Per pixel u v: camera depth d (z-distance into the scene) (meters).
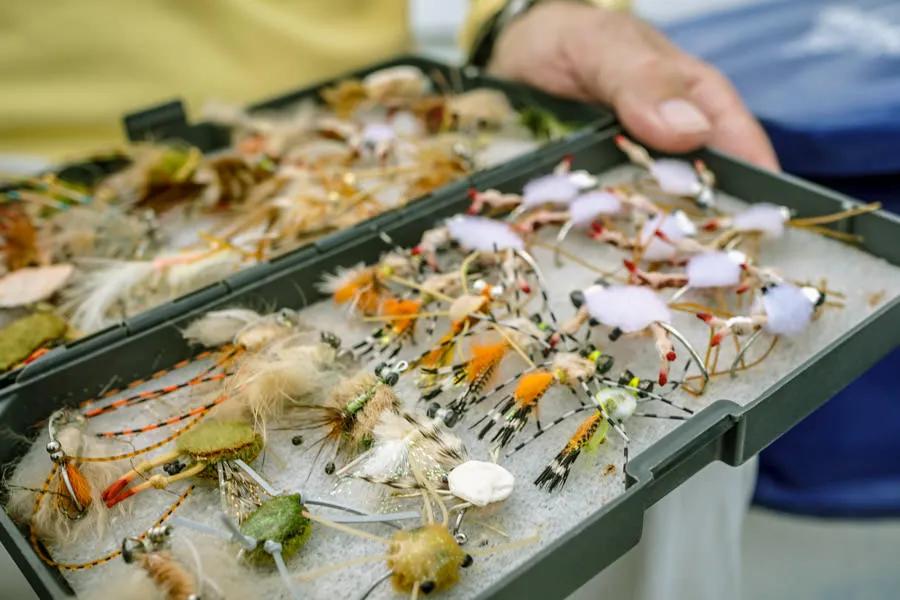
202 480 0.26
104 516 0.26
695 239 0.33
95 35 0.46
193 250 0.35
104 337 0.29
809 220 0.34
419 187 0.37
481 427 0.28
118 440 0.28
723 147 0.38
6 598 0.29
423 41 0.64
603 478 0.26
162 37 0.47
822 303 0.30
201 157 0.40
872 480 0.44
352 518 0.25
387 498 0.26
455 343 0.29
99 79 0.47
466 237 0.32
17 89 0.46
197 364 0.30
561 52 0.43
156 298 0.33
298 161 0.39
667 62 0.39
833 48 0.46
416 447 0.26
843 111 0.41
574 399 0.28
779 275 0.31
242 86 0.49
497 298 0.30
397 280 0.31
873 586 0.46
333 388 0.28
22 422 0.28
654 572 0.30
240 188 0.37
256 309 0.31
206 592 0.23
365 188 0.38
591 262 0.33
